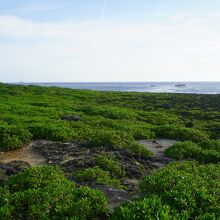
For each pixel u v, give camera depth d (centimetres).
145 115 3659
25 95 4925
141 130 2684
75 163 1741
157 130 2747
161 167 1867
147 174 1728
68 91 6241
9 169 1590
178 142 2398
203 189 1222
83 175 1533
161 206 1097
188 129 2731
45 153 1972
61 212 1124
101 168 1689
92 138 2234
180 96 6197
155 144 2416
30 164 1803
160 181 1310
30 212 1129
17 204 1172
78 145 2158
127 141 2236
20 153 2003
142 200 1133
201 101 5347
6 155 1961
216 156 2034
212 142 2298
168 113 4075
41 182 1338
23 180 1359
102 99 5416
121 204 1178
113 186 1455
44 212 1125
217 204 1149
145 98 5778
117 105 4759
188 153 2075
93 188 1384
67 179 1455
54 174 1424
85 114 3431
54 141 2273
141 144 2238
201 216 1069
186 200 1153
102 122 2873
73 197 1202
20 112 3178
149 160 1959
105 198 1220
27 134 2255
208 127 3203
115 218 1066
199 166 1684
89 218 1126
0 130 2225
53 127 2428
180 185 1257
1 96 4503
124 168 1728
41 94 5294
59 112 3303
